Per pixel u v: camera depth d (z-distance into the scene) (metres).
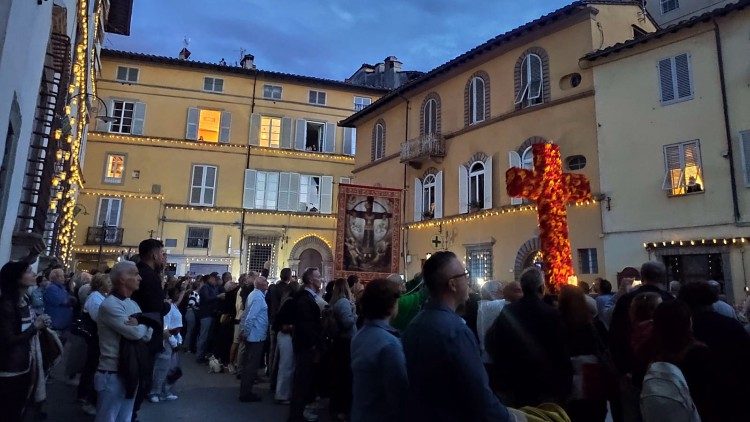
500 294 6.82
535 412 3.32
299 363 6.98
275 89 34.47
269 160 33.50
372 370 3.23
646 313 4.70
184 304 14.02
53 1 8.63
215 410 7.59
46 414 7.00
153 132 31.80
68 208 15.03
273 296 9.96
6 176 6.75
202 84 33.09
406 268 24.05
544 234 9.19
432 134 22.67
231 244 31.62
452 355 2.70
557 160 9.49
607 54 16.88
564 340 4.25
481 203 20.75
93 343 7.19
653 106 15.88
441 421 2.68
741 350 3.97
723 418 3.57
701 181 14.62
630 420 4.88
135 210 30.52
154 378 7.90
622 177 16.23
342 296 7.67
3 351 4.45
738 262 13.65
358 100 36.09
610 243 16.22
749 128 13.98
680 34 15.52
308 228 33.22
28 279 4.73
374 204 12.55
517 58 19.91
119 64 31.92
